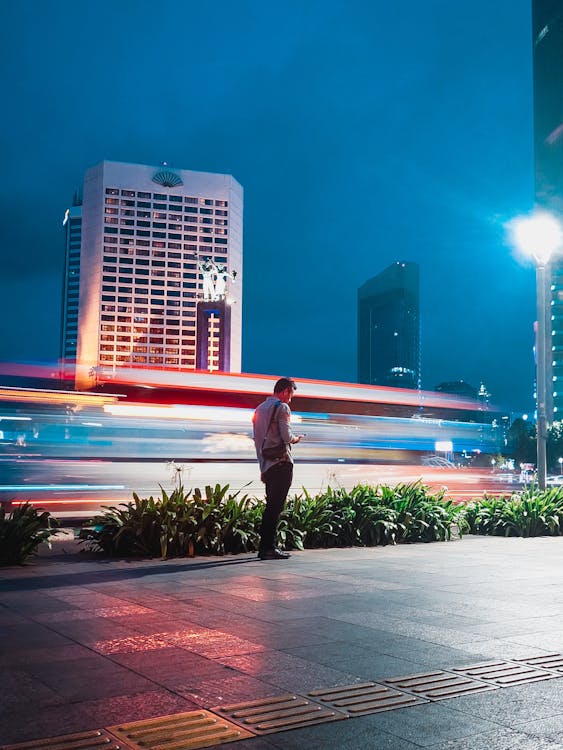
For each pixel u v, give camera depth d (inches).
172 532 364.5
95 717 130.5
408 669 162.4
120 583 281.7
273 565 338.0
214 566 333.1
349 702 139.9
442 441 823.7
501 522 546.0
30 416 559.8
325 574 309.6
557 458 5826.8
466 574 313.3
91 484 567.8
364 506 458.0
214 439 645.9
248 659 169.8
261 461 363.6
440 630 201.5
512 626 207.3
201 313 4471.0
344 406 738.2
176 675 156.3
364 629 202.2
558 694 145.9
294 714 133.3
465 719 131.6
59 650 177.0
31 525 339.9
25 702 138.0
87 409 578.2
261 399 684.1
